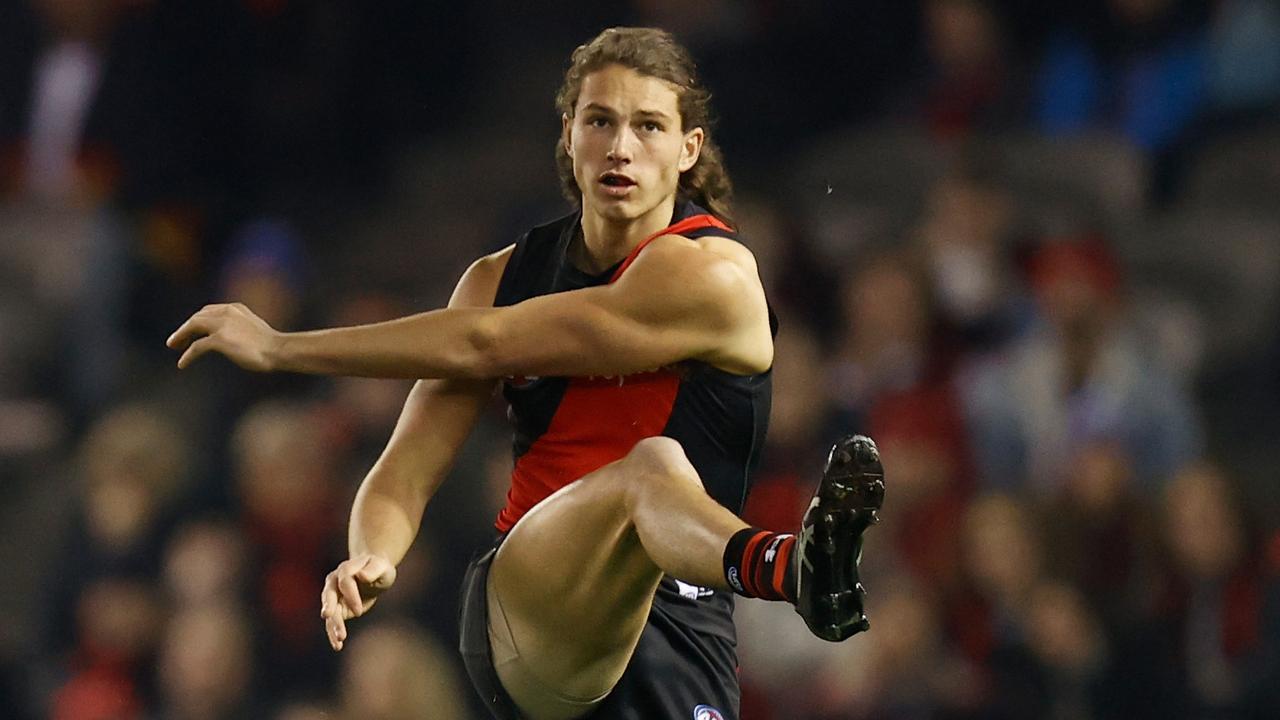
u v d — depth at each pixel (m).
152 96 37.97
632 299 13.88
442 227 38.91
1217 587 26.19
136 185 37.84
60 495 34.72
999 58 38.03
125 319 37.16
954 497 27.48
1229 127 37.16
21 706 29.92
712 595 15.07
